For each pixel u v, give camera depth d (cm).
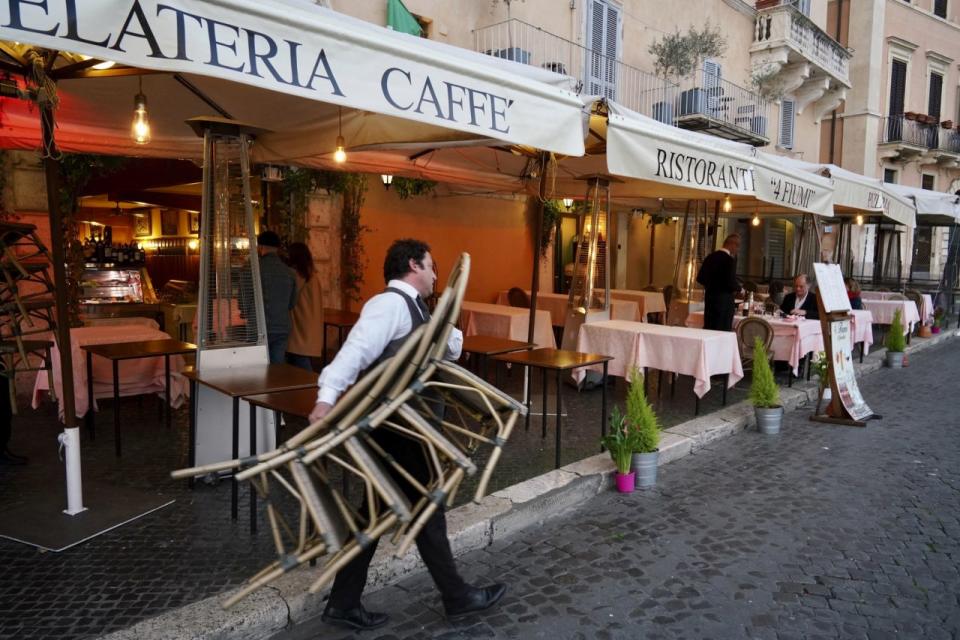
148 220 1227
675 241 1730
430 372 236
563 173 781
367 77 274
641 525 414
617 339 699
